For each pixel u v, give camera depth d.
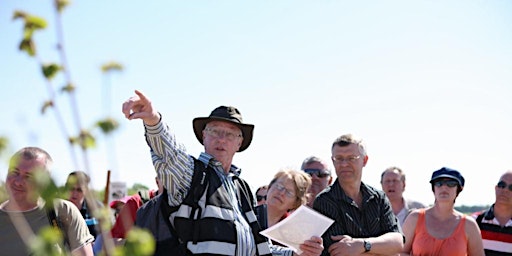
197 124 4.67
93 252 4.73
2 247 4.00
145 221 4.08
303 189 5.46
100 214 1.75
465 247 6.18
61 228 4.12
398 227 5.46
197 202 4.09
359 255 4.98
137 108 3.75
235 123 4.52
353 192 5.32
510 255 6.83
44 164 3.79
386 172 7.63
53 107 1.65
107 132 1.67
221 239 4.04
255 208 4.70
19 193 3.80
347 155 5.27
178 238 4.02
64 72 1.67
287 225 4.44
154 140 3.89
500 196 6.91
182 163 4.07
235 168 4.70
